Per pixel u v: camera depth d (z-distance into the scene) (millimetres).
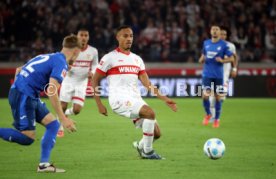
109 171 18797
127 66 21734
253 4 59094
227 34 35781
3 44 54438
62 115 17719
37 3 56438
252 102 47281
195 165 20000
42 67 18203
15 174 18156
